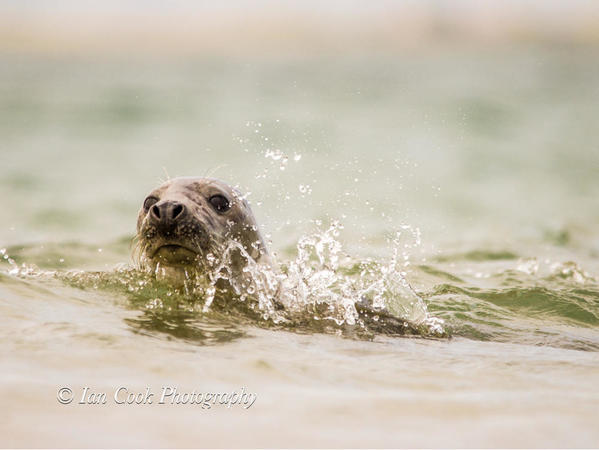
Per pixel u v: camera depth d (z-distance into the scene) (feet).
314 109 334.44
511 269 110.73
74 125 281.33
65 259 101.91
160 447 30.58
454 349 59.21
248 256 74.69
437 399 40.32
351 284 83.10
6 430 31.19
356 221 141.08
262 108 336.90
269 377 43.01
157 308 62.49
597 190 179.83
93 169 191.42
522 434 34.71
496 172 200.44
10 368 40.52
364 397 39.83
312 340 57.26
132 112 319.47
